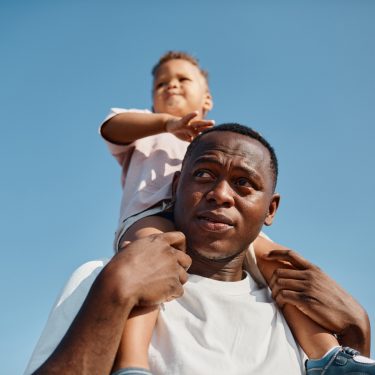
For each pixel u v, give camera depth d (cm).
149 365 69
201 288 78
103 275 67
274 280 85
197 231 80
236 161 81
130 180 113
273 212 93
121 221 102
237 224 80
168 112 139
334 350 77
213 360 70
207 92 150
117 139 116
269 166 85
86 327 63
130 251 70
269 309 80
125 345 67
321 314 81
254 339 75
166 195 98
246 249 84
